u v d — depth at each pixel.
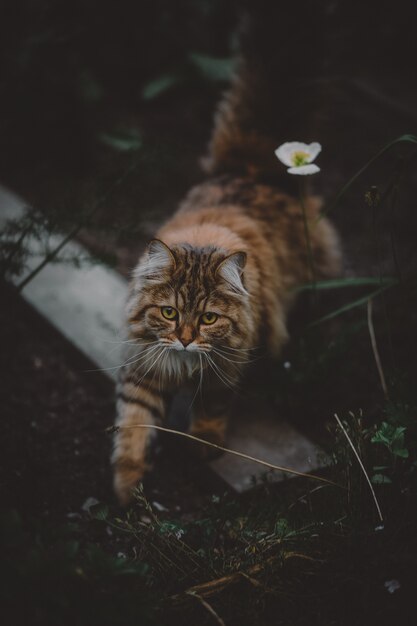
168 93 1.88
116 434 1.05
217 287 0.97
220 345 1.00
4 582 0.72
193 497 1.09
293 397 1.18
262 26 1.31
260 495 1.05
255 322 1.05
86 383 1.24
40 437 1.12
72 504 1.04
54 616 0.73
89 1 1.77
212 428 1.09
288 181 1.25
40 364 1.26
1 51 1.65
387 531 0.88
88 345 1.25
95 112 1.73
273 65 1.28
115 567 0.76
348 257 1.48
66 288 1.35
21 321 1.33
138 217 1.19
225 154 1.27
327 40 1.32
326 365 1.16
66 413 1.18
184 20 1.88
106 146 1.67
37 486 1.02
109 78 1.86
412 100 1.81
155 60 1.87
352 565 0.86
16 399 1.18
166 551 0.89
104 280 1.37
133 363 1.02
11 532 0.74
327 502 0.94
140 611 0.75
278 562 0.86
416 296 1.31
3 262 1.11
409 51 1.94
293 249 1.19
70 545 0.75
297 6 1.30
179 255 0.98
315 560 0.85
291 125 1.27
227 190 1.19
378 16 1.84
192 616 0.82
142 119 1.81
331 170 1.70
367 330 1.29
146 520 1.02
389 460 0.94
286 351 1.22
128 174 1.17
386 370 1.19
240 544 0.91
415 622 0.84
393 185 1.05
